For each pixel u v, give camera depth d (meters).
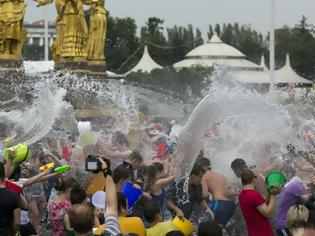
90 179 25.98
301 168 27.22
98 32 44.97
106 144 29.66
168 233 17.39
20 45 43.16
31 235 22.25
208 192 25.47
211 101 27.12
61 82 43.59
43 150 28.91
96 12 45.12
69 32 44.22
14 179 21.62
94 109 43.78
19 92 42.34
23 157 21.00
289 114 30.12
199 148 26.58
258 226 20.67
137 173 24.14
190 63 148.75
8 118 34.31
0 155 22.78
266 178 21.00
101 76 44.81
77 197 19.56
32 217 25.83
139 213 20.45
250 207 20.67
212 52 148.12
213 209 25.25
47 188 26.31
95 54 44.91
